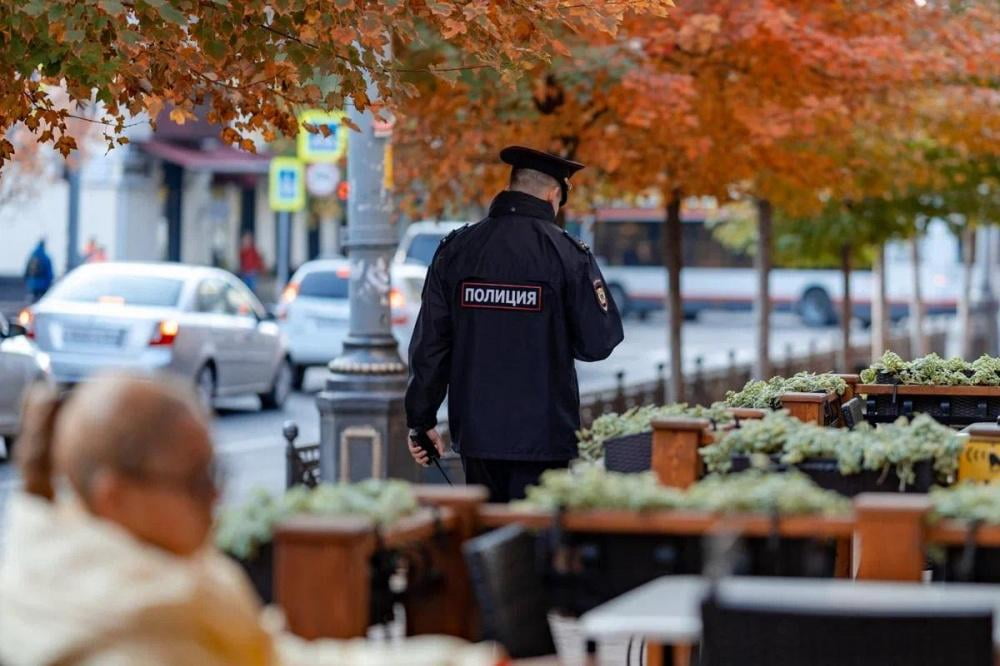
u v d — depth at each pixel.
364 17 14.16
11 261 69.81
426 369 10.39
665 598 5.61
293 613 5.63
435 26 14.81
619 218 78.19
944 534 6.22
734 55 22.31
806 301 76.94
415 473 16.61
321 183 35.50
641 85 20.86
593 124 22.89
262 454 25.50
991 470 8.20
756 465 7.61
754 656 5.17
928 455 8.09
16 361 23.33
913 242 46.50
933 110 24.64
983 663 5.14
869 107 23.98
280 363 33.22
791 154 24.75
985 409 12.84
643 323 77.88
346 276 37.53
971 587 5.97
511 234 10.27
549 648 6.37
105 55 13.93
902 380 13.20
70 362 29.08
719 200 25.45
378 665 4.80
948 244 73.44
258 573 5.89
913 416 12.88
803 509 6.27
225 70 15.30
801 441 8.25
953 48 22.55
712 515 6.25
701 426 8.78
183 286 30.17
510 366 10.21
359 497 6.12
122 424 4.30
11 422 23.31
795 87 22.70
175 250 74.81
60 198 70.19
